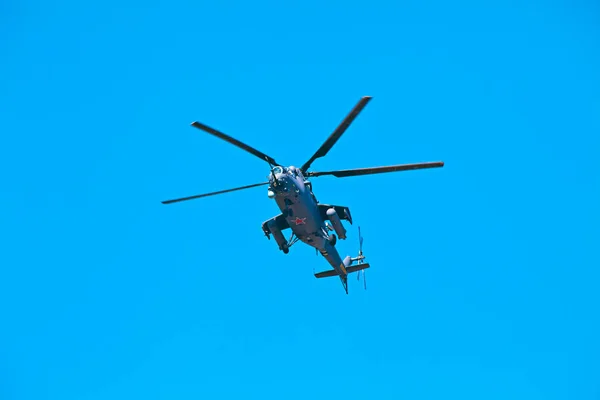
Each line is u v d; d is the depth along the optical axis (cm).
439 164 10838
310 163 11556
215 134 10312
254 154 10988
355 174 11450
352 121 10250
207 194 11112
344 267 13825
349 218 12431
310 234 12025
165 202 11075
